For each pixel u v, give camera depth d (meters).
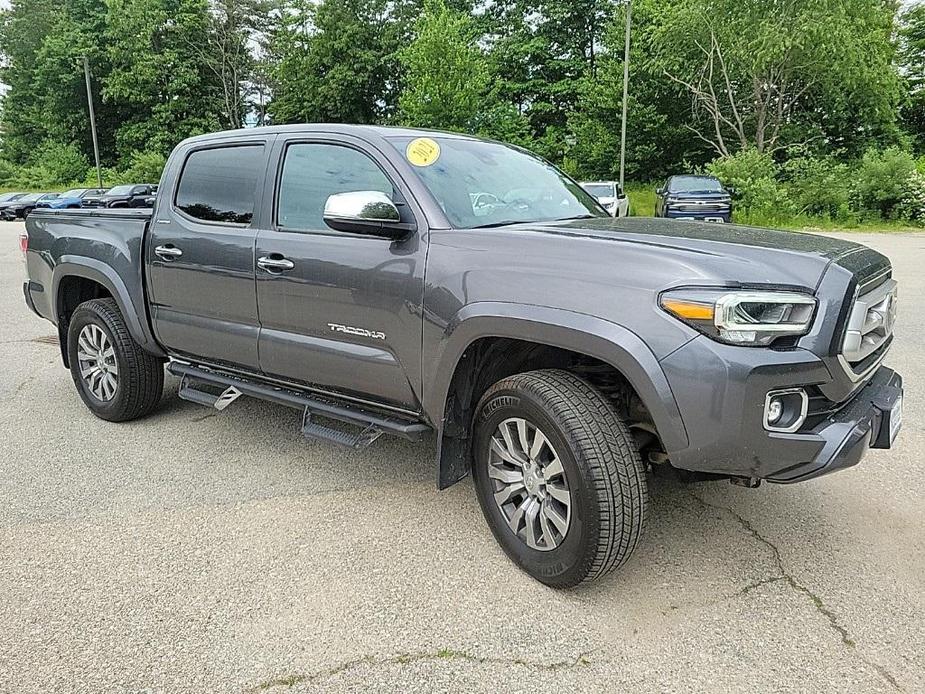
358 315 3.24
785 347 2.34
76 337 4.77
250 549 3.07
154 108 51.22
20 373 6.04
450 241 2.96
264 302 3.65
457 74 30.61
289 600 2.68
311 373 3.54
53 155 54.12
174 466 3.99
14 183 55.62
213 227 3.92
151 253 4.23
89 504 3.51
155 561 2.97
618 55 33.38
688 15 26.97
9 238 22.03
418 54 30.47
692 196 18.73
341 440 3.35
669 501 3.51
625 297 2.45
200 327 4.04
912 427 4.45
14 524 3.30
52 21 58.16
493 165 3.63
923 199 21.81
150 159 47.94
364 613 2.60
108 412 4.65
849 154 29.59
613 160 34.28
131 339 4.49
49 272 4.88
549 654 2.37
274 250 3.56
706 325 2.31
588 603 2.65
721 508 3.42
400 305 3.06
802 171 24.69
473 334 2.78
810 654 2.35
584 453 2.50
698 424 2.34
